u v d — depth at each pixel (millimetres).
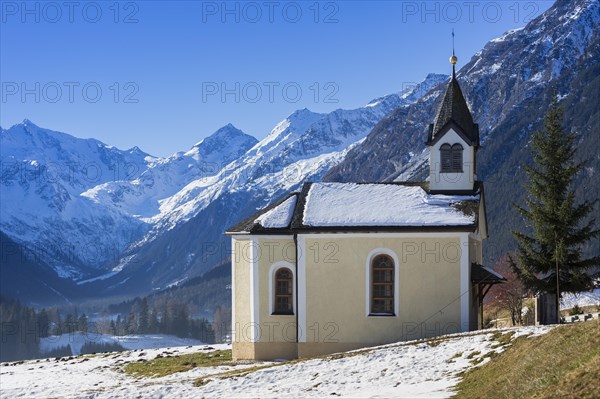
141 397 42312
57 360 64562
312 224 53344
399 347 44719
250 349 54375
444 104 57750
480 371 35844
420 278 52219
